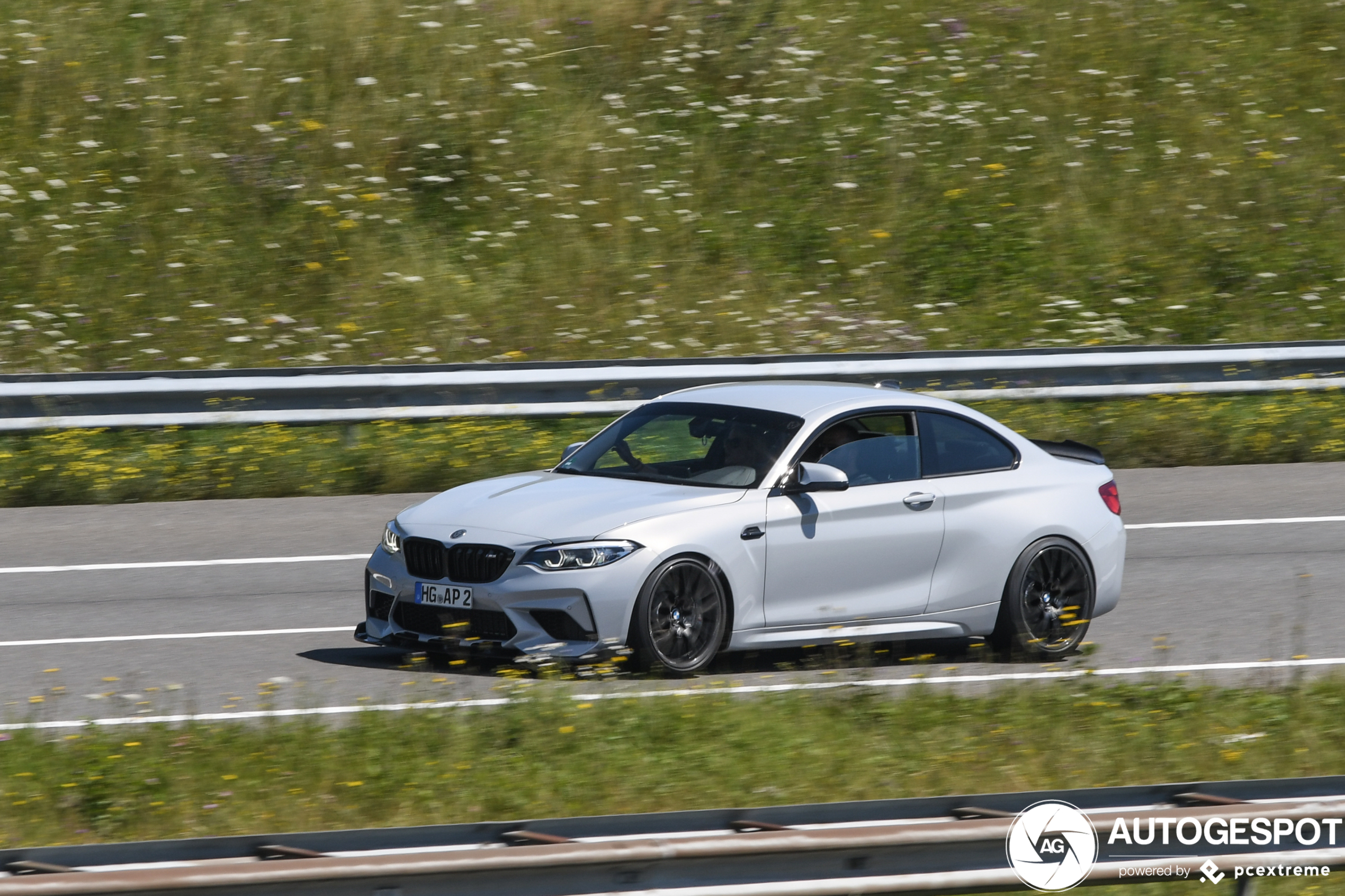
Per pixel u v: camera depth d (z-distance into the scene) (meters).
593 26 90.75
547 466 54.81
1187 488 55.81
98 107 80.62
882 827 17.06
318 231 76.12
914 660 33.91
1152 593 41.50
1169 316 78.69
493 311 72.62
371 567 32.56
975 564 33.94
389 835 17.03
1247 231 84.88
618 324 72.44
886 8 96.19
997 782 24.50
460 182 80.50
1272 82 95.38
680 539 30.62
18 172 76.38
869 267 78.94
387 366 55.84
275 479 52.97
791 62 90.06
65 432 54.34
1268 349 63.06
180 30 86.00
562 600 29.89
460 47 87.44
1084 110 91.31
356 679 31.00
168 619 36.91
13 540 45.53
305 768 23.81
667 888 16.33
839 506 32.56
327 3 88.56
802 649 33.97
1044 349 69.69
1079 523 35.31
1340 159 90.62
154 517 48.97
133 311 70.25
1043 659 34.59
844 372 58.88
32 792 22.45
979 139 88.00
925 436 34.59
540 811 22.59
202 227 75.44
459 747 24.94
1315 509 52.34
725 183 83.31
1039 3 98.44
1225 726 28.03
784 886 16.39
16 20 85.00
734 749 25.41
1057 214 84.31
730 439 33.53
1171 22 98.81
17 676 31.31
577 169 82.19
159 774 23.23
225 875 15.16
